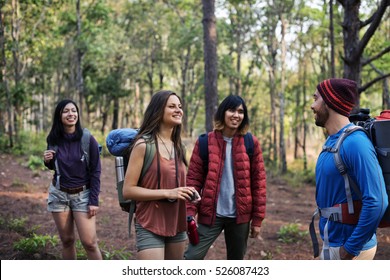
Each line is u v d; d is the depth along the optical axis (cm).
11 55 2134
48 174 1314
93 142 449
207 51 1308
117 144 373
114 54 3228
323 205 298
